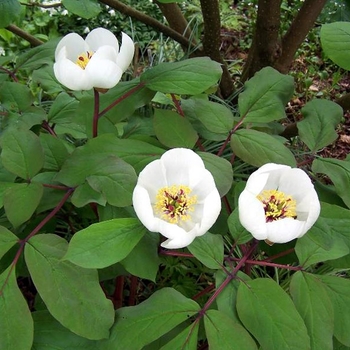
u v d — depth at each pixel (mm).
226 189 424
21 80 1006
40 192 408
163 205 377
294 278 401
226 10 1442
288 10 1281
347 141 1115
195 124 551
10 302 369
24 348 356
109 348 370
